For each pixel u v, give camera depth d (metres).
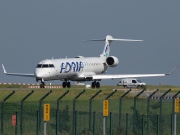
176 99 142.38
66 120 138.12
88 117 146.25
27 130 138.50
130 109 172.12
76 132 133.88
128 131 141.12
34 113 148.12
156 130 144.62
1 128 133.12
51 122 144.88
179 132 151.88
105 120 134.38
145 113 165.50
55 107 166.75
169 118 148.75
